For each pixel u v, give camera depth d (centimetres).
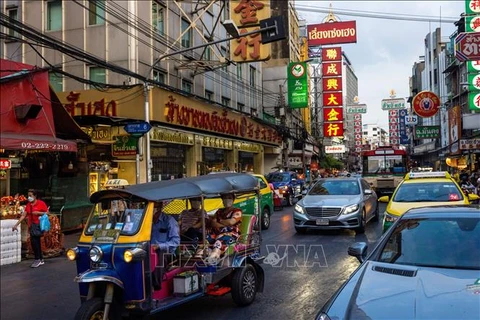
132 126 1542
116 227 552
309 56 6688
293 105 3709
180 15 2345
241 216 716
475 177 2700
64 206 1502
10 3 2184
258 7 2112
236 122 2636
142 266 534
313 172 4956
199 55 2511
